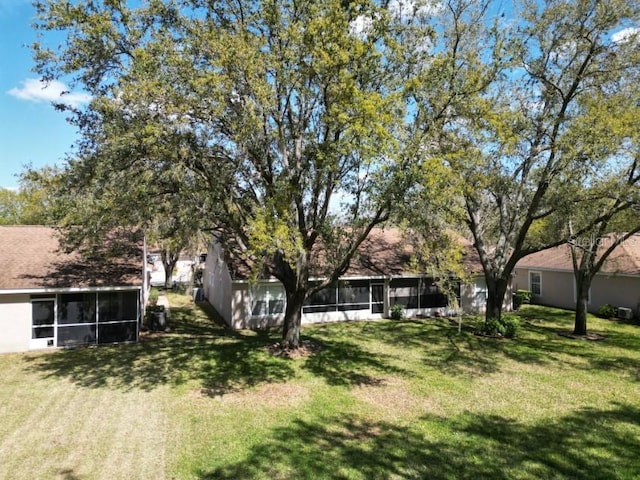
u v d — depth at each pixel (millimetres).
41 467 7668
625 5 14227
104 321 17578
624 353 16391
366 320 23375
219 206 13273
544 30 15938
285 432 9211
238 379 12938
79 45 10852
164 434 9078
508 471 7672
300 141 13523
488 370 14094
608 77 15414
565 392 11969
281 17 12055
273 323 21641
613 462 8039
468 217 20422
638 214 16406
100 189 11469
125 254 19297
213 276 28078
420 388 12250
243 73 10609
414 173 10750
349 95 10531
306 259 15805
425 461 8000
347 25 11125
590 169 14797
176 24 11648
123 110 10289
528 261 30719
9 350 16172
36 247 19531
